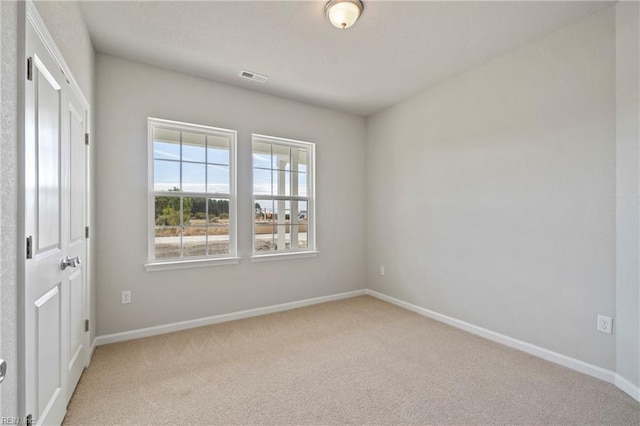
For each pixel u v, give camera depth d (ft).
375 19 7.15
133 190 9.11
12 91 3.42
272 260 11.61
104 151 8.68
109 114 8.75
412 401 6.05
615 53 6.64
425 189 11.30
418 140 11.59
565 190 7.50
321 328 9.95
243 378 6.89
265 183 11.92
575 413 5.68
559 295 7.61
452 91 10.28
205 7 6.75
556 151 7.66
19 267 3.59
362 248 14.14
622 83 6.44
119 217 8.89
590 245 7.07
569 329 7.43
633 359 6.23
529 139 8.20
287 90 11.22
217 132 10.70
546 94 7.84
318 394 6.28
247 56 8.86
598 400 6.07
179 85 9.81
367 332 9.62
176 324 9.72
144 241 9.25
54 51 4.76
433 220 10.99
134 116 9.12
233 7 6.75
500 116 8.88
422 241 11.43
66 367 5.56
